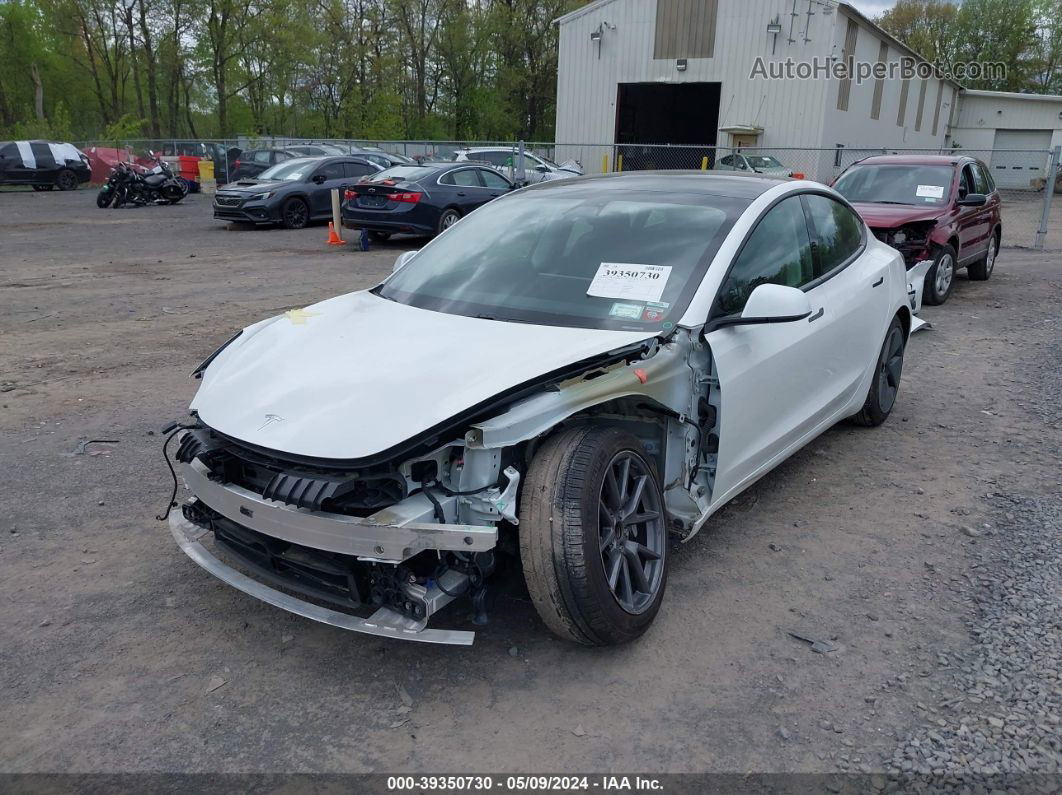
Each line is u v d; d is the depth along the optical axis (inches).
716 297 140.9
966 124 1797.5
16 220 780.0
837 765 102.8
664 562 130.5
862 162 447.2
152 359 290.2
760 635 130.3
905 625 132.6
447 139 2295.8
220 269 497.0
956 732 107.9
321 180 756.0
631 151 1257.4
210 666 122.8
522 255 159.3
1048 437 219.0
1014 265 551.5
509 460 116.2
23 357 290.4
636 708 113.6
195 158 1222.9
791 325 162.4
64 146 1187.3
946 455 206.7
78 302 387.9
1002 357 304.2
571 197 177.0
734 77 1224.2
